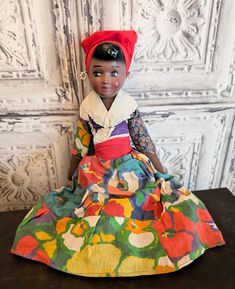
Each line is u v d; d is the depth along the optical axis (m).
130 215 0.60
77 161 0.71
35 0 0.60
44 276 0.55
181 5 0.64
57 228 0.61
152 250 0.56
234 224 0.68
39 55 0.65
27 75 0.67
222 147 0.84
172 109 0.75
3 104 0.70
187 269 0.56
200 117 0.78
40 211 0.64
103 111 0.63
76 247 0.56
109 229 0.56
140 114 0.72
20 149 0.77
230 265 0.57
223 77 0.73
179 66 0.70
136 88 0.72
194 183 0.90
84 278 0.55
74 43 0.65
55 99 0.71
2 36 0.63
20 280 0.55
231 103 0.77
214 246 0.61
